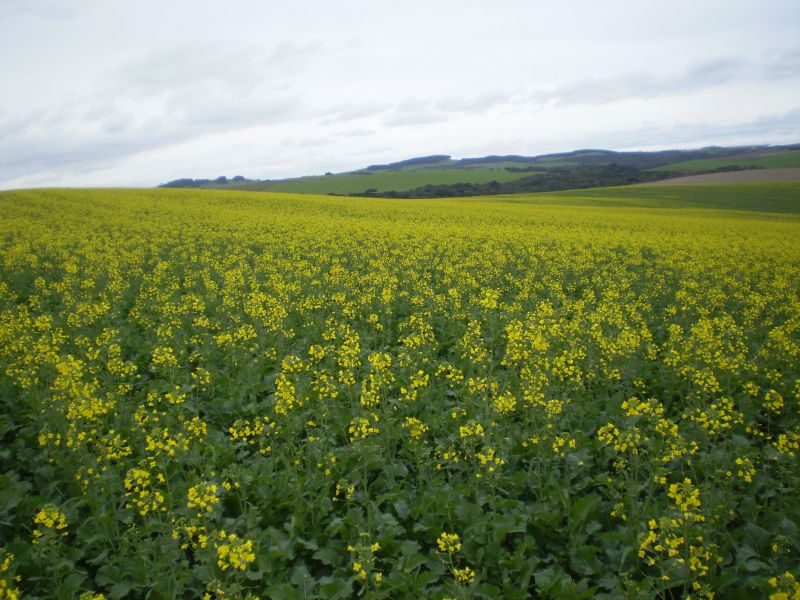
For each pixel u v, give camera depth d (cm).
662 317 1761
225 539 625
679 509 673
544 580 592
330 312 1731
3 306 1692
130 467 829
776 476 805
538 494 752
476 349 1151
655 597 599
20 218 3853
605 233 3772
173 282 2153
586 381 1178
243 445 919
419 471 804
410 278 2220
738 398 1062
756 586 566
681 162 15838
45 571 620
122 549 634
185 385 1075
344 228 3706
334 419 970
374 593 539
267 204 5422
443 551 654
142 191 6259
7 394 1039
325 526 709
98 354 1218
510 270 2530
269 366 1267
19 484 768
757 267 2567
